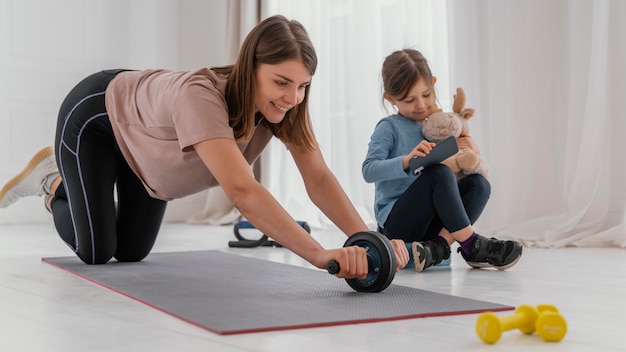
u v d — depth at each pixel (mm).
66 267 2037
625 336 1155
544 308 1203
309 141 1702
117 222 2158
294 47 1494
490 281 1814
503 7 3201
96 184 2039
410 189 2051
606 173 2840
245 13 4703
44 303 1471
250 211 1439
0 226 4223
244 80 1531
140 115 1775
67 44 4758
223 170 1444
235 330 1163
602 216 2820
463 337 1134
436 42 3521
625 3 2893
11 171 4570
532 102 3113
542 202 3090
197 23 5203
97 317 1317
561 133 3074
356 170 3932
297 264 2238
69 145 2023
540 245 2756
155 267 2049
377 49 3871
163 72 1845
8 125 4566
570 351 1054
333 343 1094
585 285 1744
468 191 2119
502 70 3201
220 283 1714
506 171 3152
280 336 1144
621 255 2443
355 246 1450
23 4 4621
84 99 1966
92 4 4836
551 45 3096
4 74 4562
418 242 2008
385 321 1261
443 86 3508
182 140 1491
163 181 1808
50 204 2428
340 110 4102
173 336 1150
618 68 2908
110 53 4902
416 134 2191
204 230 4027
